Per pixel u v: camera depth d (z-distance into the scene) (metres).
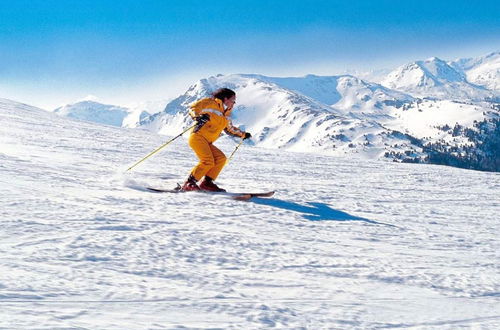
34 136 14.04
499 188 12.12
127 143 15.56
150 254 3.70
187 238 4.35
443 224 6.78
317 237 5.11
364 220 6.48
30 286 2.68
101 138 16.33
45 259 3.26
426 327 2.79
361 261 4.23
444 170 16.39
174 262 3.58
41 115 22.59
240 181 9.72
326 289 3.35
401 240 5.38
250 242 4.51
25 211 4.65
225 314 2.64
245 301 2.90
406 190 10.47
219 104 7.64
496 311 3.18
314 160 16.75
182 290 2.97
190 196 6.79
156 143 17.05
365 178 12.29
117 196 6.20
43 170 7.65
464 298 3.41
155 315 2.51
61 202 5.30
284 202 7.24
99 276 3.03
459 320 2.96
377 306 3.09
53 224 4.25
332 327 2.63
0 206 4.74
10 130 14.80
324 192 8.94
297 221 5.88
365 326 2.71
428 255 4.76
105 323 2.30
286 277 3.54
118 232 4.25
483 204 9.28
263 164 14.08
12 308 2.34
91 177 7.66
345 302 3.11
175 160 12.14
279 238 4.86
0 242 3.57
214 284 3.18
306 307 2.93
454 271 4.16
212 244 4.27
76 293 2.68
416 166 17.53
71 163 9.15
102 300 2.62
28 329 2.09
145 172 9.18
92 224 4.43
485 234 6.22
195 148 7.47
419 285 3.64
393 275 3.84
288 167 13.66
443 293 3.49
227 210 6.05
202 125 7.36
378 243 5.12
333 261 4.14
